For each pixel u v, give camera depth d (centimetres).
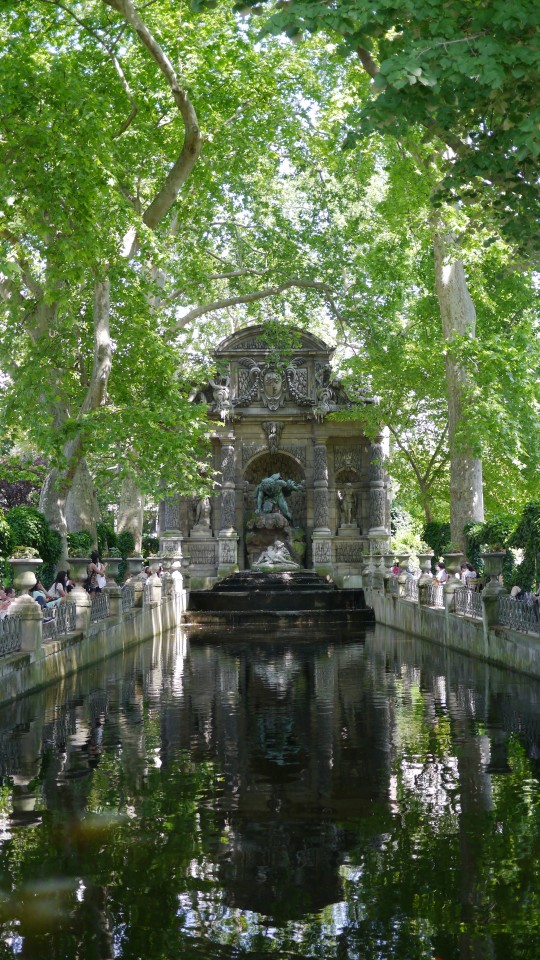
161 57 2555
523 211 1416
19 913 761
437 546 4169
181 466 2939
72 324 2927
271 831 956
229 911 760
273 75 3222
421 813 1012
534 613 1992
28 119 2259
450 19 1070
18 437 3872
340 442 5028
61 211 2292
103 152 2375
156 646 3019
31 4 2758
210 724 1540
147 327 2912
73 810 1036
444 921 732
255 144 3400
